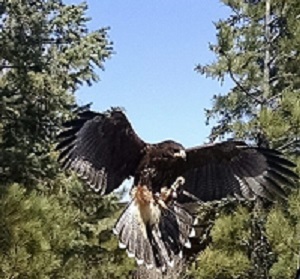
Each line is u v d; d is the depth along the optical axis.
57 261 8.88
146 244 4.26
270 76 15.12
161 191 4.40
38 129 14.16
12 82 14.51
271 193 4.93
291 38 14.40
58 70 15.82
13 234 8.45
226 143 4.80
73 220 10.73
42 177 14.31
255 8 14.73
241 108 15.03
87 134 4.35
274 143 12.74
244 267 12.49
